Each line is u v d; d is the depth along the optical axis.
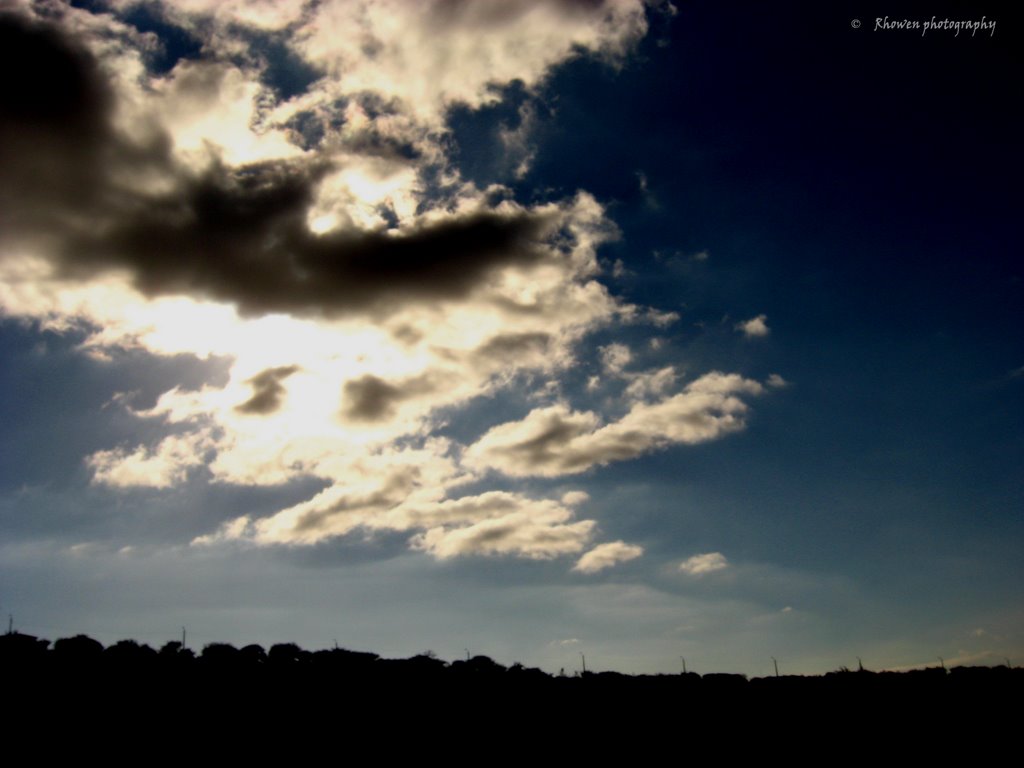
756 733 62.91
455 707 61.69
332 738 53.62
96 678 54.72
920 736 61.81
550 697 66.69
